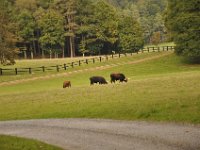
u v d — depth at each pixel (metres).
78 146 29.42
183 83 53.75
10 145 29.98
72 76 110.25
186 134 29.62
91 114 42.06
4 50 125.38
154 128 32.72
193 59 125.38
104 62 131.38
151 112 37.91
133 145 28.14
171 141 28.16
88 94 54.66
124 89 54.81
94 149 28.08
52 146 29.47
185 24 119.62
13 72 126.88
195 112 35.16
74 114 43.34
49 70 123.94
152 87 53.34
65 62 151.00
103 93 53.72
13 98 61.72
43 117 44.59
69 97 54.44
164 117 35.78
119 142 29.42
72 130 35.62
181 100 40.41
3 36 126.88
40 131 36.59
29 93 65.31
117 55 149.50
